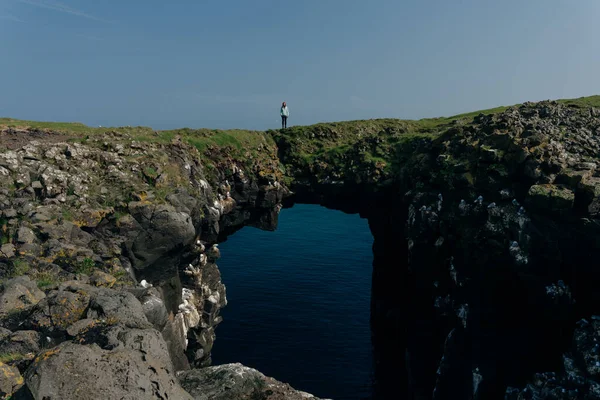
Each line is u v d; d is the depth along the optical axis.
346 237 82.94
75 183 24.33
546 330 23.56
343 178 43.81
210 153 39.53
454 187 30.92
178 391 9.57
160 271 26.08
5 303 13.80
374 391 35.06
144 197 26.05
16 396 8.63
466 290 27.03
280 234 85.25
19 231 19.67
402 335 37.75
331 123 53.28
